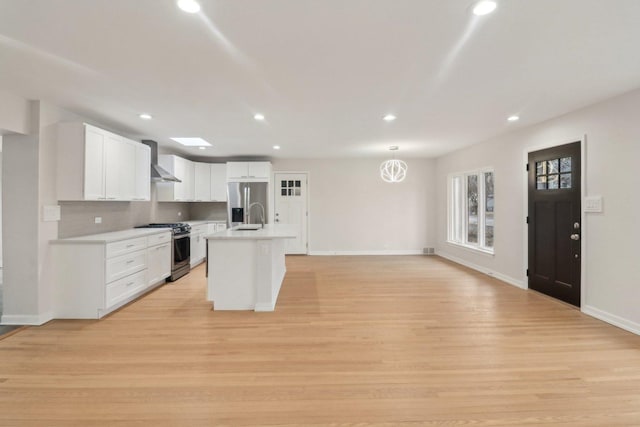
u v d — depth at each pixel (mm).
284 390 2191
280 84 2943
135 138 5320
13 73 2674
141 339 3006
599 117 3471
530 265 4629
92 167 3668
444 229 7406
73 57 2393
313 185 7797
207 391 2178
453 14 1870
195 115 3941
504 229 5164
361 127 4613
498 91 3137
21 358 2633
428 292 4566
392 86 3006
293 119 4156
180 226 5539
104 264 3533
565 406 2014
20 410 1964
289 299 4262
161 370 2447
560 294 4113
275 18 1900
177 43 2191
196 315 3666
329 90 3102
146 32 2047
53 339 3000
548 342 2918
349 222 7828
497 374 2385
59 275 3533
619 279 3256
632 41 2178
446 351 2752
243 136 5211
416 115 3986
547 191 4258
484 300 4180
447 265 6523
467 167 6301
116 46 2229
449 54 2373
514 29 2029
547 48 2281
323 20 1928
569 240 3928
